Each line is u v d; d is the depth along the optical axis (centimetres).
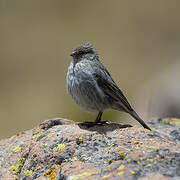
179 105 1521
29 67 2422
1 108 2066
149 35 2702
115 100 819
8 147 790
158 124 962
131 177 528
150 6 2905
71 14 2853
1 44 2564
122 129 734
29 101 2117
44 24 2750
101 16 2838
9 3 2908
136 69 2391
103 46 2591
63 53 2527
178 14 2817
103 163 612
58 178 600
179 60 2116
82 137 695
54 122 817
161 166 557
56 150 677
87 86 789
